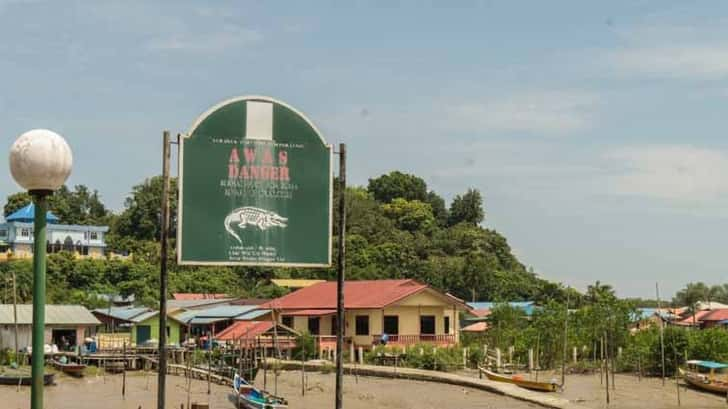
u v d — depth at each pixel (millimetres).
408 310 67188
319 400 47500
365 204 131000
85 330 71125
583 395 49500
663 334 59406
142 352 68312
